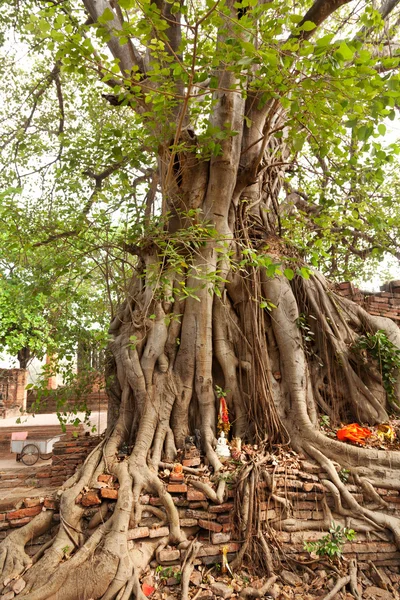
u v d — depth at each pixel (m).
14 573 5.21
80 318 9.60
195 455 6.93
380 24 6.88
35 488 8.22
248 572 5.64
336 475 6.66
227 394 7.87
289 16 5.53
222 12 5.54
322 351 8.73
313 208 11.49
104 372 8.69
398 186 11.92
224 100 7.97
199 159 8.48
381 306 10.14
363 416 8.31
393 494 6.66
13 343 18.91
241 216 8.87
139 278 8.73
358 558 6.05
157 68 6.19
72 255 8.69
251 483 6.16
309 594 5.36
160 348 7.77
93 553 5.30
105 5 8.69
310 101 5.90
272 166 9.10
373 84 5.25
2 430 15.77
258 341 8.02
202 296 7.97
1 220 8.37
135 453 6.73
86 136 12.25
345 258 14.23
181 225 8.42
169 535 5.78
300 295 9.05
